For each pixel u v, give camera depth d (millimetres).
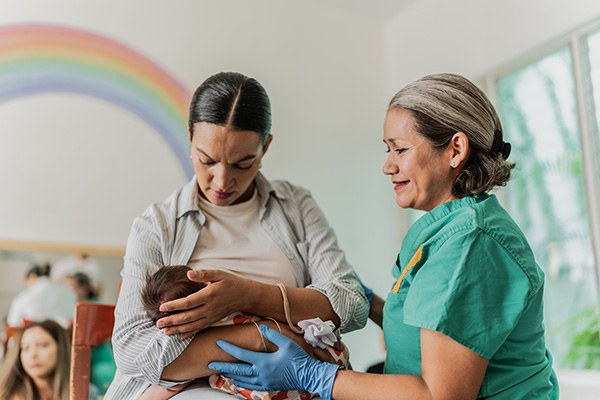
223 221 1418
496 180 1200
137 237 1347
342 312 1301
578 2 2898
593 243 2861
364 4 4184
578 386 2707
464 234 1088
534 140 3266
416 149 1220
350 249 3900
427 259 1151
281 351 1164
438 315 1033
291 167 3836
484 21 3504
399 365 1190
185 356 1170
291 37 4031
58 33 3316
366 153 4125
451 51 3746
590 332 2850
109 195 3273
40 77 3232
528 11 3199
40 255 3045
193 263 1352
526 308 1109
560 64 3107
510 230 1142
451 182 1234
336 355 1271
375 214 4047
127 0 3533
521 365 1136
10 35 3207
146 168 3395
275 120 3855
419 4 4105
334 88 4117
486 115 1229
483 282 1060
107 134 3334
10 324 2898
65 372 2916
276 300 1244
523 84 3342
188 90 3600
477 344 1024
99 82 3365
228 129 1255
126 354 1188
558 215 3090
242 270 1356
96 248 3170
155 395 1216
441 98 1209
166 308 1119
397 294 1209
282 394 1176
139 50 3512
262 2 3977
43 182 3137
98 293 3119
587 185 2912
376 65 4332
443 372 1022
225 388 1181
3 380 2801
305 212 1519
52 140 3199
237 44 3826
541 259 3170
